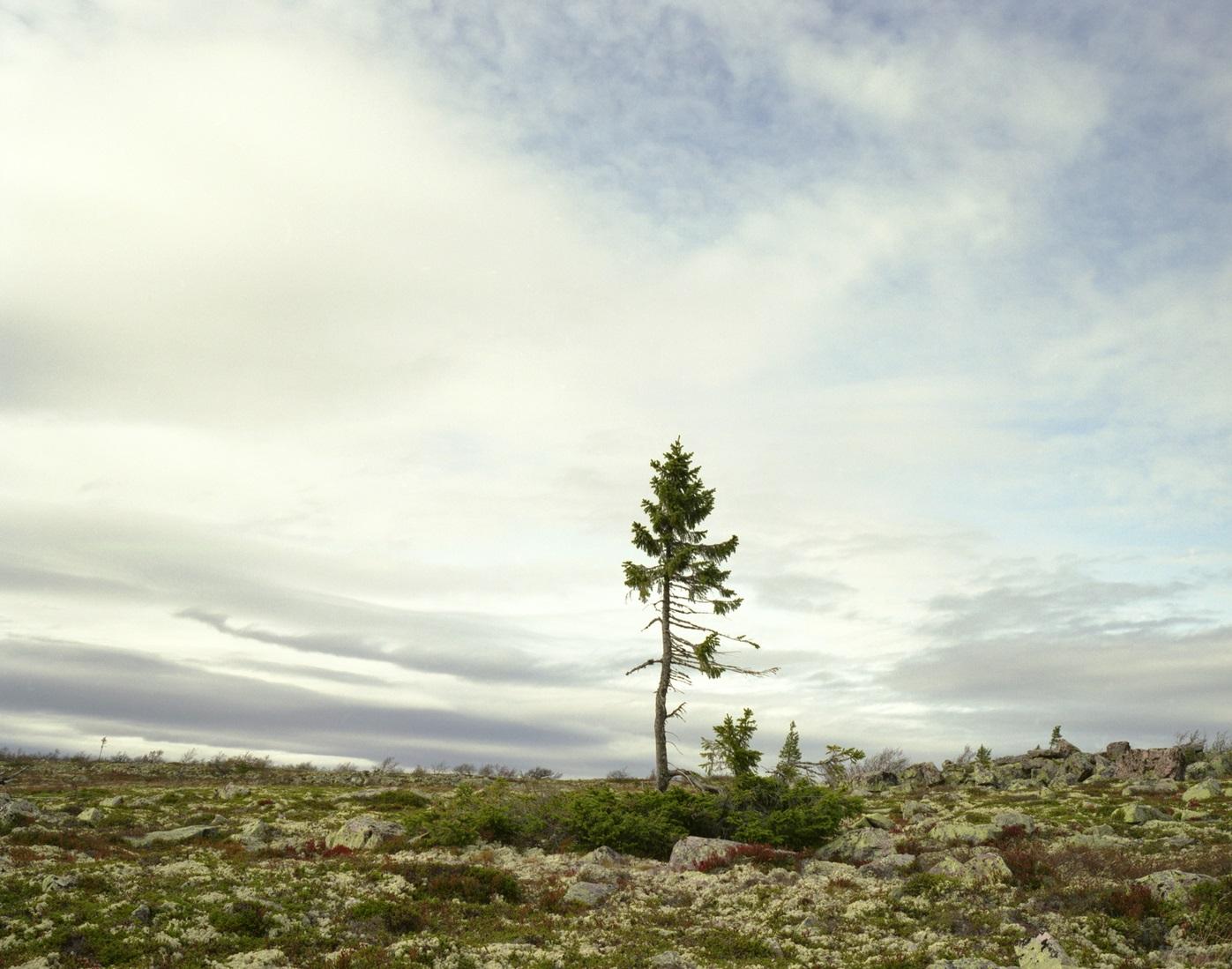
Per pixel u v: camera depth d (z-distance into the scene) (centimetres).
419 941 1766
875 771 7106
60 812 3725
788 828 3183
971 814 4388
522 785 3850
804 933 2022
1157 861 2452
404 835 3397
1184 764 6038
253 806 4747
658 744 4069
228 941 1675
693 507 4375
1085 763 6344
